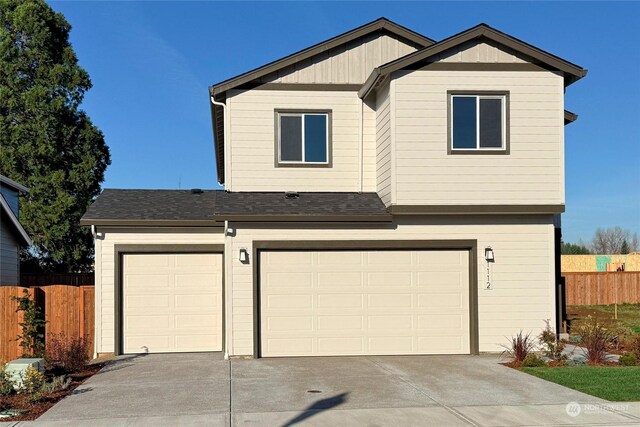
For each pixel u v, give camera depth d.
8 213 17.69
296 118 15.00
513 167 13.12
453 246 13.40
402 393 9.44
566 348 14.34
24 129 27.58
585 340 13.36
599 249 66.25
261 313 13.12
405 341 13.34
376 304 13.33
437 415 8.12
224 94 14.95
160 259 14.20
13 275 18.67
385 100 13.70
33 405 8.83
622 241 64.75
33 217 27.09
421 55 13.00
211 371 11.46
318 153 14.99
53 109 27.95
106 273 13.96
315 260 13.30
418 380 10.46
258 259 13.16
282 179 14.84
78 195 28.42
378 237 13.34
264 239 13.15
